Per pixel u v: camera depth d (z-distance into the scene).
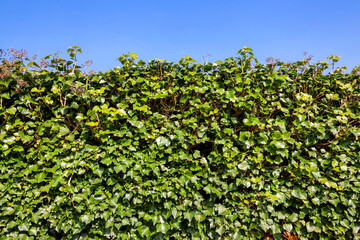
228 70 3.28
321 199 3.15
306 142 3.20
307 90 3.55
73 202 2.75
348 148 3.23
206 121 3.10
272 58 3.79
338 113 3.22
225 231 3.07
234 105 3.10
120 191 2.88
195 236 2.97
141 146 3.04
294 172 3.16
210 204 3.04
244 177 3.07
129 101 3.06
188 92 3.16
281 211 3.17
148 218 2.87
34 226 2.77
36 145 2.77
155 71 3.36
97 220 2.85
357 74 3.63
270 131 3.18
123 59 3.24
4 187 2.63
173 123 3.11
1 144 2.64
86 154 2.81
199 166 2.97
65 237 2.82
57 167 2.76
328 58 3.63
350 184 3.23
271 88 3.32
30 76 2.89
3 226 2.72
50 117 3.01
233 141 3.14
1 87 2.78
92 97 3.00
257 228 3.07
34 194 2.74
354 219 3.22
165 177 2.97
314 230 3.13
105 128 2.96
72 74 3.01
